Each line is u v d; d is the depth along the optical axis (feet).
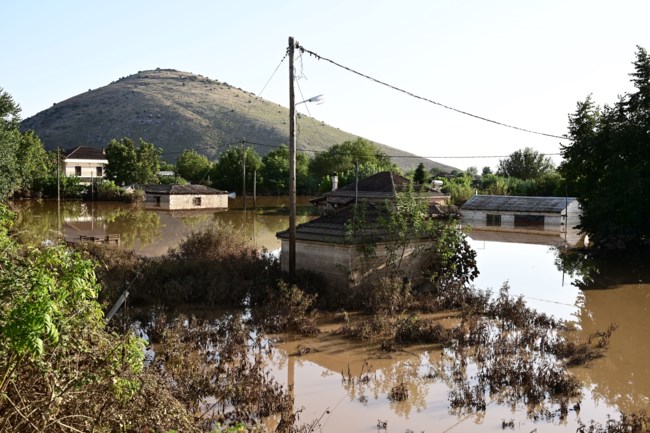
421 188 71.46
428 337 42.47
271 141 428.97
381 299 51.08
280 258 61.31
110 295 48.83
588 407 31.04
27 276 17.42
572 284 67.21
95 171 244.63
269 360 38.11
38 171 201.46
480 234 125.18
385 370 36.37
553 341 42.29
